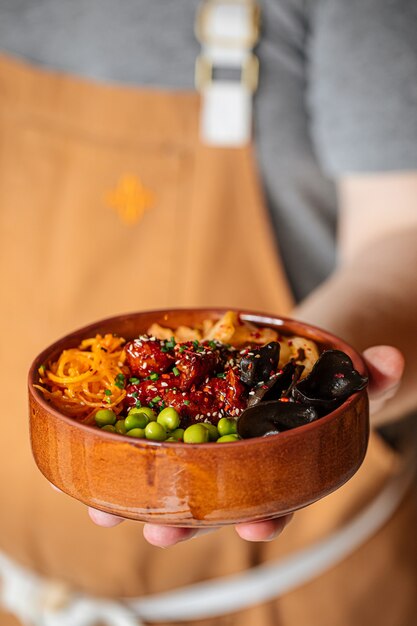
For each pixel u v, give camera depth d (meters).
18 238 0.95
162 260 0.93
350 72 0.87
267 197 0.94
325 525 0.91
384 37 0.86
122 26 0.92
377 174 0.87
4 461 0.95
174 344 0.60
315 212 0.94
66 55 0.93
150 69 0.92
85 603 0.93
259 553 0.91
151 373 0.59
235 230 0.93
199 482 0.53
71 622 0.92
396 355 0.63
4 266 0.95
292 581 0.92
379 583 0.92
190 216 0.93
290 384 0.57
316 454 0.54
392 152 0.87
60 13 0.93
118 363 0.60
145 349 0.59
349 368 0.56
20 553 0.95
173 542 0.58
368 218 0.88
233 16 0.90
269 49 0.91
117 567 0.93
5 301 0.95
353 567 0.92
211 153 0.92
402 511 0.94
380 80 0.87
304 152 0.92
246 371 0.57
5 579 0.96
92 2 0.92
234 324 0.62
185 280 0.93
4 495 0.95
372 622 0.92
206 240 0.92
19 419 0.95
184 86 0.92
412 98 0.86
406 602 0.93
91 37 0.92
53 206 0.94
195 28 0.91
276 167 0.92
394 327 0.72
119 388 0.58
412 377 0.72
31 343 0.95
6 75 0.93
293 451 0.53
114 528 0.92
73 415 0.57
